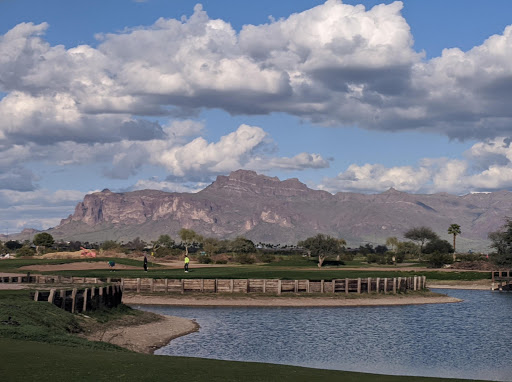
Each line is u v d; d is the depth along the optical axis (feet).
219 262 533.14
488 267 481.05
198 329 186.60
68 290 156.87
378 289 294.66
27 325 119.34
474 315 235.81
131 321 179.42
